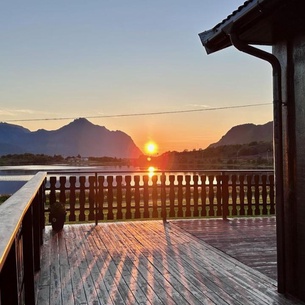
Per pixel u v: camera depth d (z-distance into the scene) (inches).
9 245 50.9
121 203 289.6
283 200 137.0
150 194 291.4
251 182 305.6
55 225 246.7
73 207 277.6
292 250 132.4
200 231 242.5
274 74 137.3
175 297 130.0
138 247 201.5
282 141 138.7
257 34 140.3
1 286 68.5
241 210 304.3
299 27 126.6
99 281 147.3
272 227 254.4
